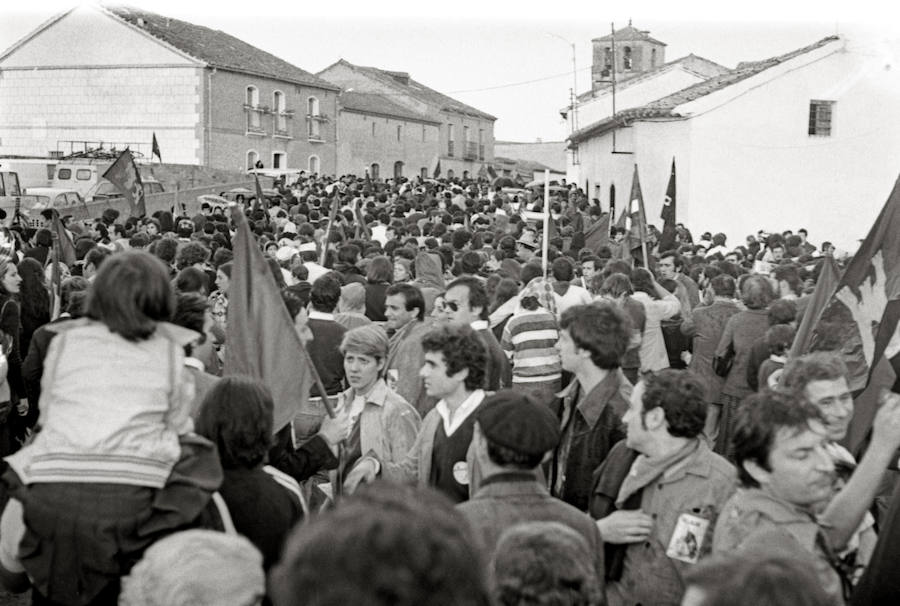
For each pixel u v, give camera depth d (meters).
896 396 4.08
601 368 5.13
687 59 57.31
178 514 3.73
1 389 8.29
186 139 56.00
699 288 14.12
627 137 35.59
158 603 2.82
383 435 5.98
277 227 21.05
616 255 17.41
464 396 5.34
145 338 3.89
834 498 4.05
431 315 9.25
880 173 33.09
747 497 3.80
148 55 56.31
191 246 10.88
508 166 101.06
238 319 5.50
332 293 7.68
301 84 63.72
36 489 3.74
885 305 5.68
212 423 4.18
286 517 4.24
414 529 1.87
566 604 2.99
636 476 4.32
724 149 32.62
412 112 80.81
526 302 8.31
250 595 2.90
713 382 9.78
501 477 3.96
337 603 1.82
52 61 58.12
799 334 6.38
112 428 3.74
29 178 37.66
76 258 14.09
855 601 3.86
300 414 7.25
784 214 33.00
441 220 21.92
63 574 3.73
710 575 2.23
